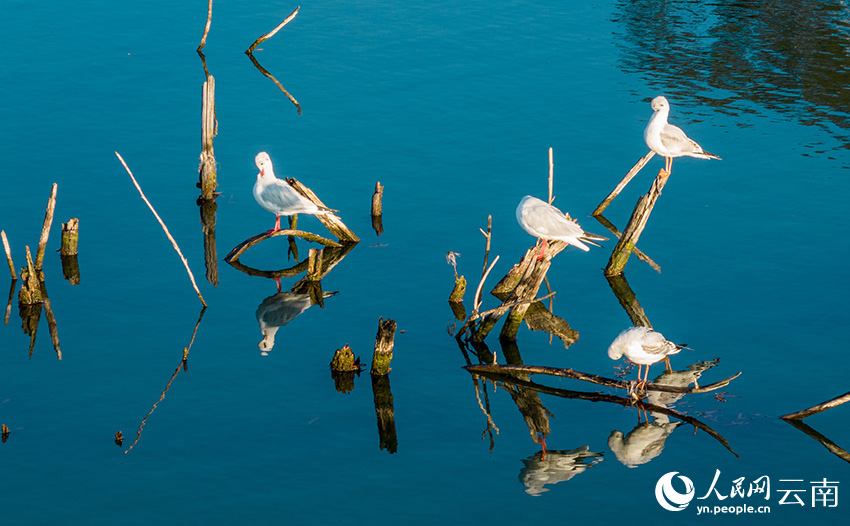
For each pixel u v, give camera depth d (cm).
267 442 2019
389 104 3916
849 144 3544
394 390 2231
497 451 2008
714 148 3512
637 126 3712
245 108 3875
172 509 1806
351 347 2405
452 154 3484
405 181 3294
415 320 2541
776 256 2808
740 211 3080
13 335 2420
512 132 3662
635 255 2855
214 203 3189
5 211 3027
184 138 3616
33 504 1814
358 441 2031
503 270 2769
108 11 4894
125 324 2486
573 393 2238
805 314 2502
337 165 3403
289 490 1867
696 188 3238
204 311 2569
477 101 3944
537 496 1859
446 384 2266
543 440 2050
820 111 3834
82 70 4172
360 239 2958
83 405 2136
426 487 1884
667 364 2308
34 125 3638
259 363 2327
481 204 3142
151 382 2234
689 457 1981
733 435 2047
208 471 1920
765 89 4053
